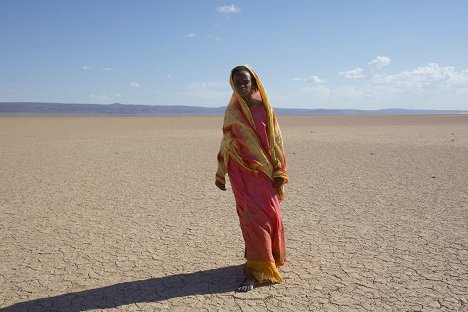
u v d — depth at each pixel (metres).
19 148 21.02
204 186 10.68
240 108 4.71
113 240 6.39
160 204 8.70
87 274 5.16
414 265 5.25
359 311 4.16
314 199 8.91
